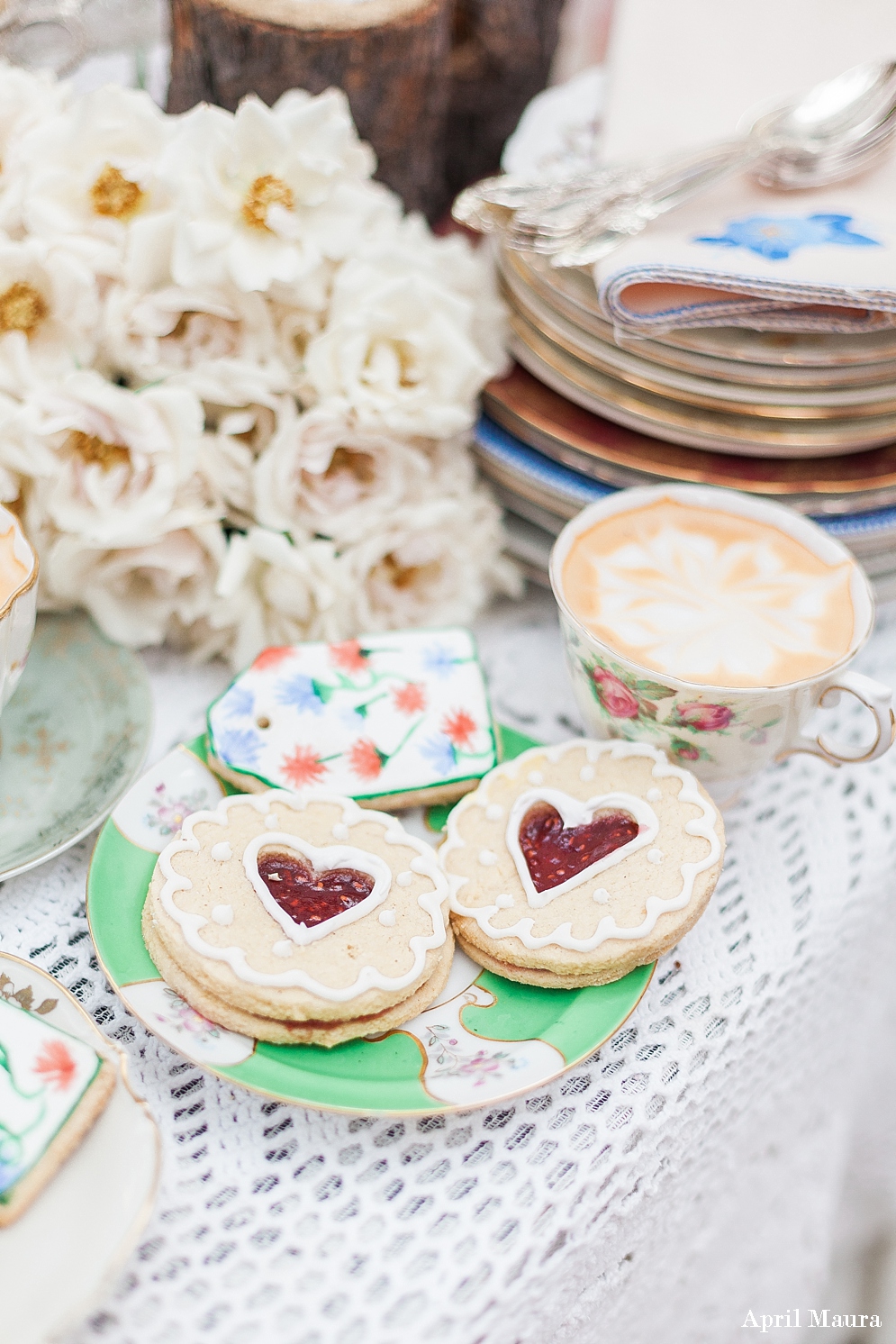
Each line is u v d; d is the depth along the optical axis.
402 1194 0.58
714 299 0.68
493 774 0.64
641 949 0.60
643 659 0.64
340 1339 0.56
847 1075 0.76
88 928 0.61
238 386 0.67
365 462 0.70
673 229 0.70
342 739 0.65
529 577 0.75
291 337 0.69
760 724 0.63
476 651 0.68
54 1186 0.54
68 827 0.62
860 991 0.73
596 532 0.68
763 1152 0.70
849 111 0.73
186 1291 0.56
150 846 0.63
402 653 0.68
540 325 0.72
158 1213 0.57
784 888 0.66
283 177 0.66
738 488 0.71
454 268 0.72
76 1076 0.55
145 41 0.80
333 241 0.67
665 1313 0.67
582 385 0.71
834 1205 0.77
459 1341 0.56
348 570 0.69
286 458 0.67
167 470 0.66
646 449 0.72
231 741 0.65
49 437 0.65
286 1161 0.59
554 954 0.60
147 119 0.66
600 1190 0.59
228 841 0.61
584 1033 0.59
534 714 0.71
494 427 0.75
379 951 0.59
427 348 0.69
